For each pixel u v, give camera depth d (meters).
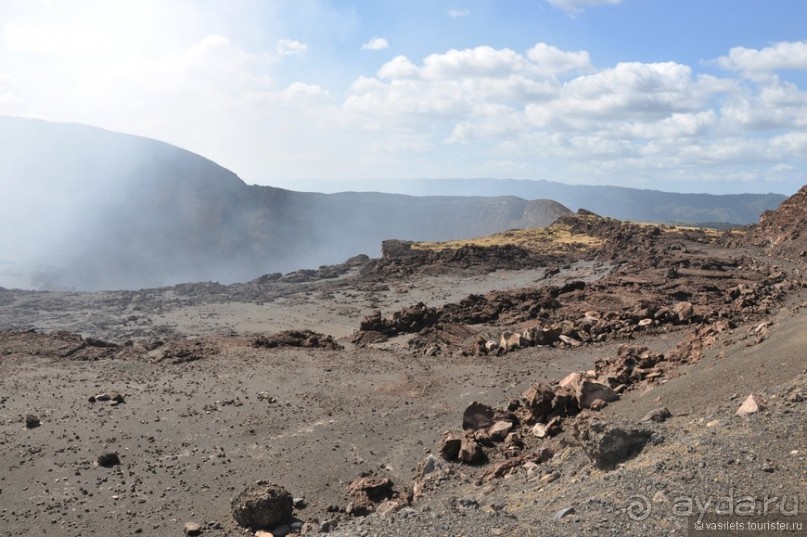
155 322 62.31
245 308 69.62
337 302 71.62
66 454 23.27
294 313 66.12
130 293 82.75
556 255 99.56
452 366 36.03
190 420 27.05
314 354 39.38
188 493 21.03
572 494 13.59
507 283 79.12
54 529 18.70
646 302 47.50
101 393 29.69
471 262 92.19
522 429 23.56
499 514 13.56
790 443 12.79
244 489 19.81
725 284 55.69
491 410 24.75
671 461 13.29
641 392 23.08
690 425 15.46
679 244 87.81
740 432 13.88
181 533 18.72
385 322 50.25
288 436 25.78
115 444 24.34
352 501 20.03
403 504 18.30
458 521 13.53
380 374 34.62
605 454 14.64
